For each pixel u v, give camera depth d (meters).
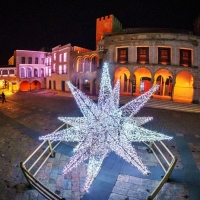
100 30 36.06
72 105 24.45
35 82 45.25
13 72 42.41
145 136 8.32
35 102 27.03
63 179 8.66
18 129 15.33
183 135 13.95
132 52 26.77
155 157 10.62
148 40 25.78
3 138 13.45
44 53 45.09
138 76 29.61
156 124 16.48
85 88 34.97
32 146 12.14
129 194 7.75
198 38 25.42
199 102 25.12
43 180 8.59
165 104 23.28
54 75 40.97
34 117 18.86
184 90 28.05
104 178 8.71
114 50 28.02
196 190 7.98
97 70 29.91
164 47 25.83
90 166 7.51
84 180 8.60
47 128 15.52
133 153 7.52
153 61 25.95
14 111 21.56
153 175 8.95
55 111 21.25
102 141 7.68
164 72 27.94
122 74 30.58
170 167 7.32
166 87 28.67
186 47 25.33
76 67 34.91
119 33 31.09
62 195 7.68
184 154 11.02
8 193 7.80
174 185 8.28
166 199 7.45
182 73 27.84
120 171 9.23
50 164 9.91
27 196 7.65
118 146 7.62
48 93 36.34
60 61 38.91
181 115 19.53
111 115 7.72
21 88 43.75
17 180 8.65
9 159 10.47
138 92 29.72
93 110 7.91
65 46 36.91
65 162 10.12
